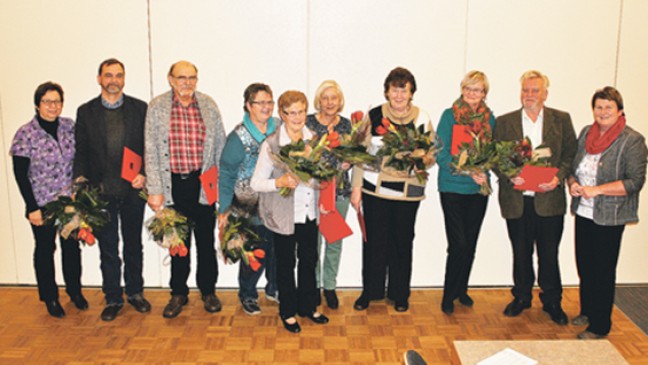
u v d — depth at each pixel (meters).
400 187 3.31
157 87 3.73
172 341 3.21
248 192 3.18
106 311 3.51
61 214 3.09
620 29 3.71
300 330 3.33
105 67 3.25
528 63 3.75
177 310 3.54
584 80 3.78
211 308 3.59
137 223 3.50
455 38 3.71
